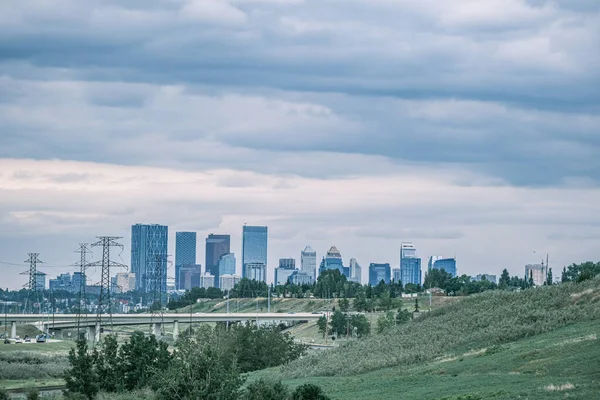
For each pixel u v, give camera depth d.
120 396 113.12
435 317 178.38
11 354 196.50
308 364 168.12
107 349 120.94
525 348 115.06
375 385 111.75
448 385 98.69
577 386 78.50
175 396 80.00
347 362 153.12
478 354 122.62
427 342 152.00
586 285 155.88
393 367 134.75
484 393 85.25
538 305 154.25
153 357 120.50
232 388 80.62
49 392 128.00
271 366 188.12
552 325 133.25
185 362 82.50
